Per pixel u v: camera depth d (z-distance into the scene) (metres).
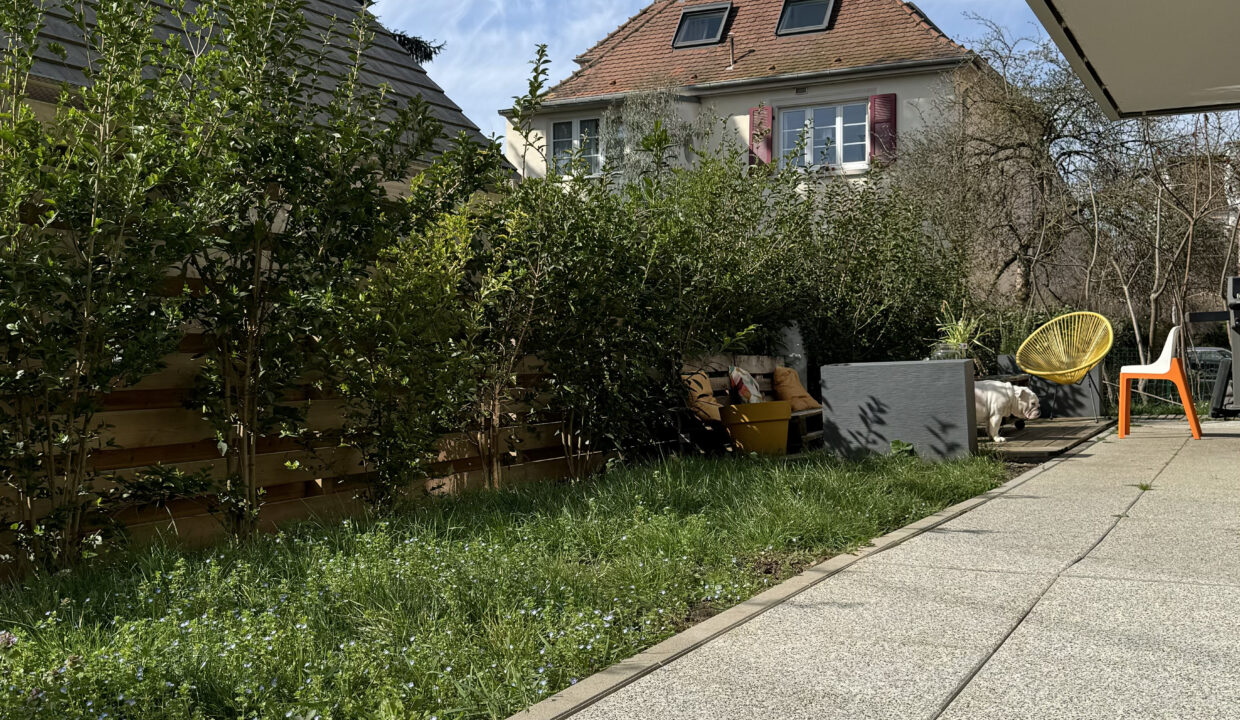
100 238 3.93
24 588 3.51
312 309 4.35
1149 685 2.54
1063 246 14.59
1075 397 11.42
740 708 2.44
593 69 22.31
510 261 5.68
